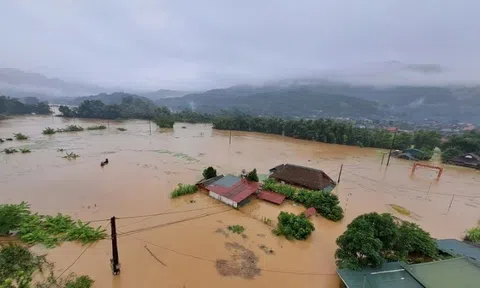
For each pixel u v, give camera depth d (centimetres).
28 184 3080
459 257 1664
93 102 11431
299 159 5297
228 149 5919
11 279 1092
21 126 8062
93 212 2447
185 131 9000
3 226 1911
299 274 1734
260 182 3397
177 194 2898
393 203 3212
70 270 1642
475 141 6284
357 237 1555
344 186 3728
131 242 1984
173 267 1722
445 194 3675
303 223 2236
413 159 5959
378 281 1412
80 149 5094
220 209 2648
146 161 4394
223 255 1886
